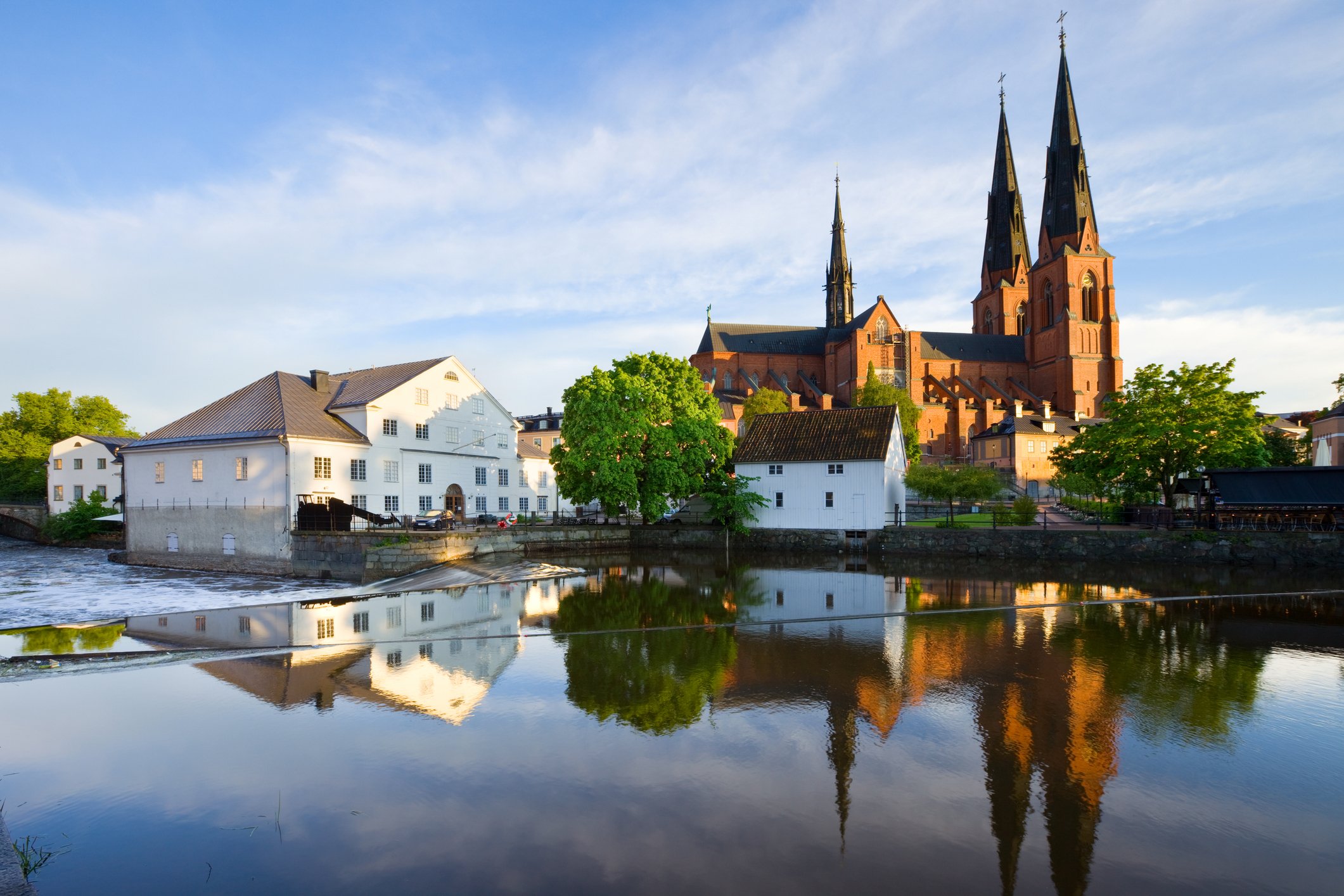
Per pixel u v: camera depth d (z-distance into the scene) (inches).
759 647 774.5
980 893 312.2
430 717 549.0
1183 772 440.5
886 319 4559.5
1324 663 695.7
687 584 1294.3
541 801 402.9
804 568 1534.2
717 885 316.5
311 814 389.4
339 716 552.1
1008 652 745.6
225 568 1614.2
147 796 412.8
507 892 311.3
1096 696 592.7
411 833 366.3
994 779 432.1
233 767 452.8
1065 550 1641.2
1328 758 462.9
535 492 2476.6
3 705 582.9
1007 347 5137.8
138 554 1756.9
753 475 2023.9
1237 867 336.5
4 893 302.2
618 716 547.8
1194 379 1659.7
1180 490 1718.8
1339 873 331.0
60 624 977.5
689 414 2030.0
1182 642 787.4
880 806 395.5
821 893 310.2
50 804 402.9
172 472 1716.3
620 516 2331.4
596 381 1934.1
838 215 5246.1
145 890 317.1
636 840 358.3
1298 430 4466.0
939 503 2527.1
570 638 828.6
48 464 3075.8
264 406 1721.2
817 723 529.3
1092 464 1851.6
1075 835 364.8
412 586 1301.7
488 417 2230.6
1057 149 4726.9
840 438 1983.3
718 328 5187.0
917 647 770.2
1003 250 5251.0
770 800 402.6
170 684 643.5
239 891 315.3
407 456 1902.1
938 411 4468.5
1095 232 4722.0
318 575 1472.7
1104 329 4680.1
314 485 1619.1
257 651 774.5
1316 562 1407.5
